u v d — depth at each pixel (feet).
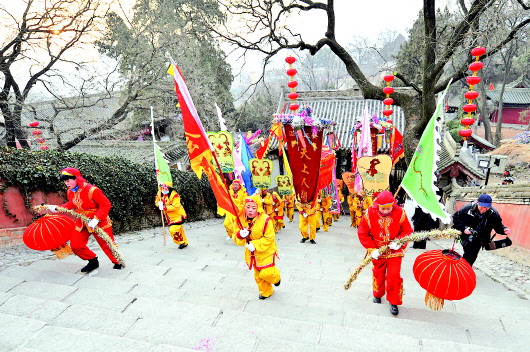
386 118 30.81
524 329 11.45
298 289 15.11
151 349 9.09
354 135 31.09
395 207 13.28
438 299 12.06
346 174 32.01
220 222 41.52
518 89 125.70
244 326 10.93
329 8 36.60
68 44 35.96
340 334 10.47
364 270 19.07
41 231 15.19
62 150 40.32
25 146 40.32
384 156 20.12
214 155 14.12
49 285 13.60
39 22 32.94
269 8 36.47
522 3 29.78
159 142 59.93
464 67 32.55
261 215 13.78
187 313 11.68
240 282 15.87
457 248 26.23
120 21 49.52
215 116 61.57
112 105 60.13
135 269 16.92
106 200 16.29
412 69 78.02
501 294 16.19
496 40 30.48
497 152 91.45
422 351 9.66
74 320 10.93
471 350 9.60
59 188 23.34
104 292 13.15
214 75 63.77
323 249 25.52
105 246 16.70
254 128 94.22
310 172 25.36
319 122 23.32
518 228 21.81
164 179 22.93
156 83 47.73
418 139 34.88
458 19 39.88
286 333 10.59
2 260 17.44
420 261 12.30
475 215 16.78
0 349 9.09
